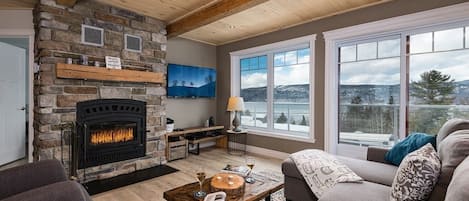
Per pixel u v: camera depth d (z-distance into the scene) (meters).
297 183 2.17
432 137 2.09
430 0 2.73
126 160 3.28
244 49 4.73
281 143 4.16
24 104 3.92
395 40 3.12
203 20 3.22
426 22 2.77
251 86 4.89
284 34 4.09
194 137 4.46
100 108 3.03
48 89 2.66
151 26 3.57
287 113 4.29
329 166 2.02
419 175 1.36
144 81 3.38
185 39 4.70
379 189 1.64
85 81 2.92
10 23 3.01
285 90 4.33
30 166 1.59
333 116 3.57
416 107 2.97
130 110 3.31
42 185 1.59
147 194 2.61
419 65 2.94
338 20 3.45
